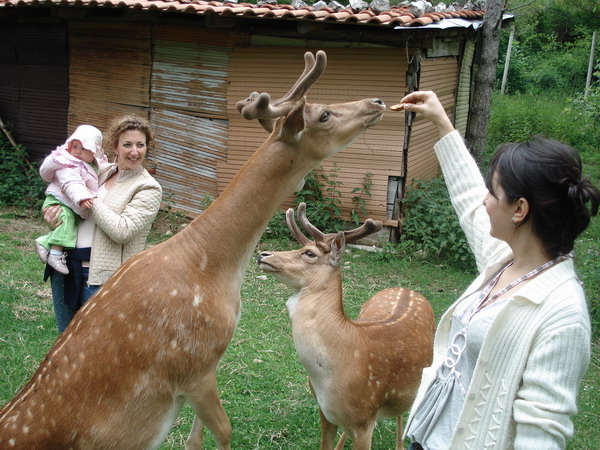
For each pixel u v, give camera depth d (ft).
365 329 10.71
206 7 23.88
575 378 5.26
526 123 49.16
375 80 24.90
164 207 28.84
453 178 7.64
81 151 11.28
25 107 31.42
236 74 26.50
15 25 30.63
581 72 74.23
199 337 8.27
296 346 10.32
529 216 5.63
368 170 25.58
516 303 5.60
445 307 19.92
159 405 8.17
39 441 7.57
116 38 28.45
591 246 26.76
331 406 10.24
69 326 8.20
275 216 26.00
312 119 8.65
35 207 29.25
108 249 11.14
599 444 12.99
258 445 12.25
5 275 20.18
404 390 10.92
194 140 27.78
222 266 8.58
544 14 83.46
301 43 25.53
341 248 10.26
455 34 28.63
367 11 24.11
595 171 41.42
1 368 14.15
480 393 5.72
